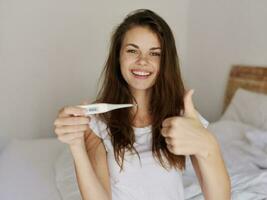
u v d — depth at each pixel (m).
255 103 2.00
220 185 0.78
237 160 1.55
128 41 0.93
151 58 0.94
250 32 2.22
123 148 0.94
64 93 2.64
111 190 0.94
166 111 0.97
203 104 2.82
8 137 2.53
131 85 0.96
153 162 0.94
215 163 0.76
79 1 2.56
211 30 2.66
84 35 2.62
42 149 1.88
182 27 3.03
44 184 1.43
